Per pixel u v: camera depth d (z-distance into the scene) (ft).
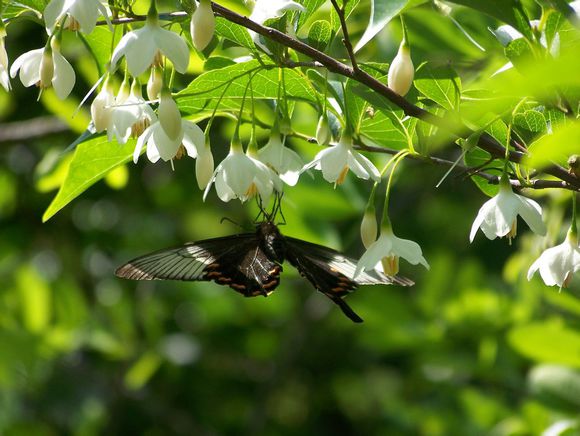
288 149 19.89
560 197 28.17
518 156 19.03
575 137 10.13
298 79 20.39
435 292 37.06
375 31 16.96
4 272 44.11
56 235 48.37
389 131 22.15
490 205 18.90
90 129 21.25
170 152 18.49
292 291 50.34
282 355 47.44
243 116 23.03
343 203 32.53
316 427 53.67
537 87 9.61
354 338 52.70
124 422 47.70
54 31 19.62
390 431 48.14
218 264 20.65
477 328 35.63
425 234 49.01
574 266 19.72
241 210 50.34
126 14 19.08
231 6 22.21
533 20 20.56
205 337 50.06
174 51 17.88
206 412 50.16
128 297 47.11
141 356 45.37
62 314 42.04
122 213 49.83
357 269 19.31
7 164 47.39
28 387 42.47
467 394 35.73
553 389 31.45
